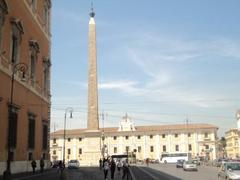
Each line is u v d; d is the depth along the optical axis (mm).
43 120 56969
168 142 141750
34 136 51531
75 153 142375
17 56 44656
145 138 143500
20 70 44688
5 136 39875
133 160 121000
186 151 139875
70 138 143875
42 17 58188
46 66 59688
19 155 44812
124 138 144500
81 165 84875
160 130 142500
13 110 42281
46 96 59812
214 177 43156
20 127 45188
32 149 50438
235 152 164000
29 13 50188
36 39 53781
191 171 60156
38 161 53594
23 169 46250
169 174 50969
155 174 51188
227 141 175125
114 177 45125
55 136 144750
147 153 142500
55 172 51000
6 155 40094
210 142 139375
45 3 59844
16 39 44688
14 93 42812
